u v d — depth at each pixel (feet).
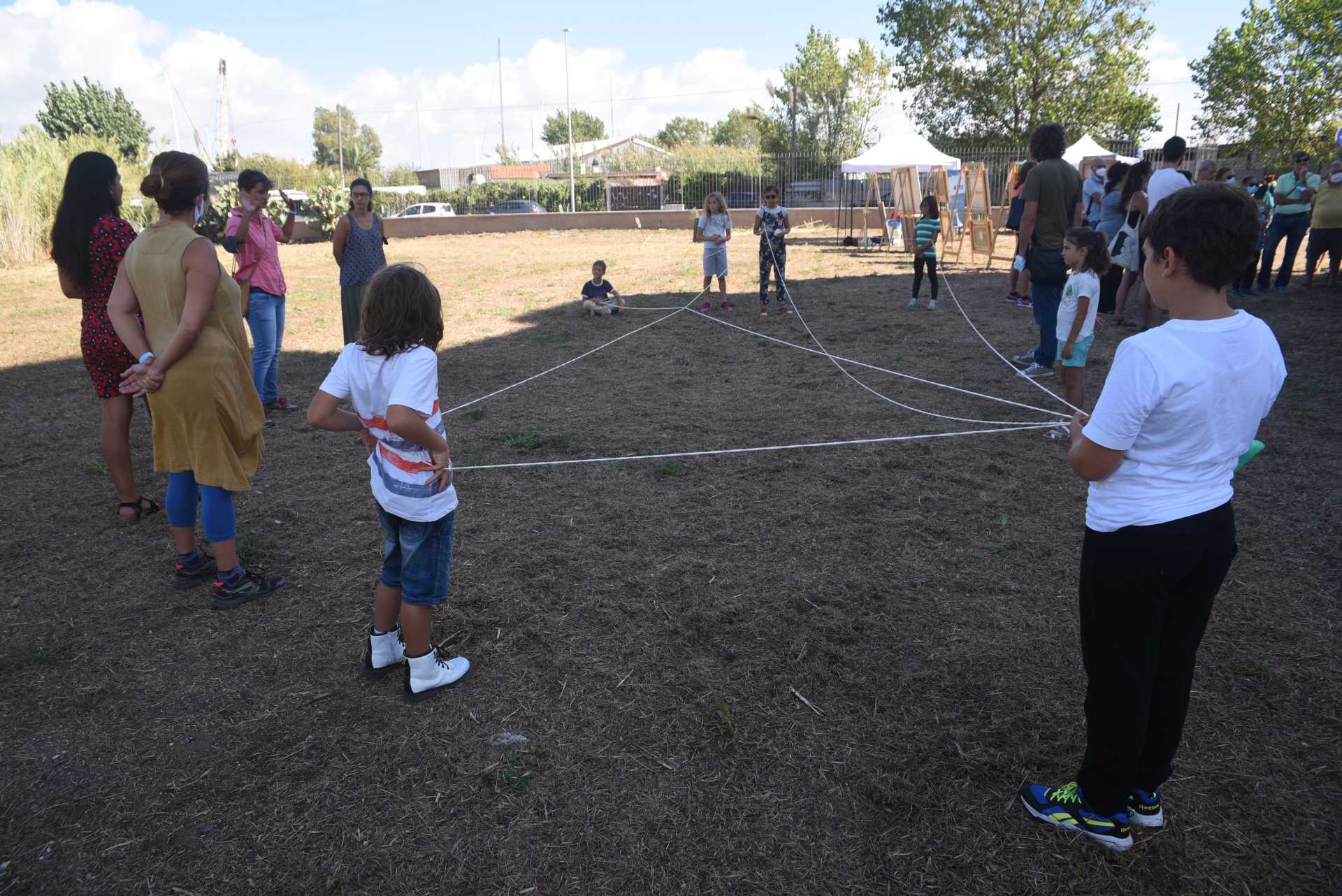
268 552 13.34
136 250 11.02
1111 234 30.58
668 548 13.33
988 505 14.79
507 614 11.39
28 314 38.68
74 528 14.52
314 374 25.81
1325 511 14.11
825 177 86.94
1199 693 9.47
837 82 138.72
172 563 13.15
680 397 22.22
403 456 8.82
